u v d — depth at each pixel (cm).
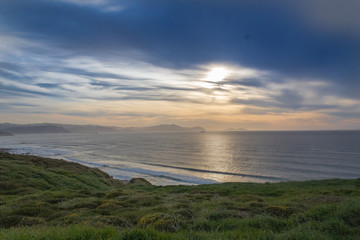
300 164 7650
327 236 651
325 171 6462
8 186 2494
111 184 3966
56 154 11681
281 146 14388
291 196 1947
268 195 2175
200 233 709
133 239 596
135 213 1219
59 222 1048
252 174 6300
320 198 1484
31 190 2428
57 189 2700
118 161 9144
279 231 792
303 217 911
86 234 640
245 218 980
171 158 9944
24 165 3634
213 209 1202
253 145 15762
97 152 12638
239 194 2255
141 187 3234
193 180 5744
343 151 11100
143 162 8819
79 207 1421
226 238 656
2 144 19475
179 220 919
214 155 10750
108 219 1034
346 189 2091
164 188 3002
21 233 679
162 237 611
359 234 676
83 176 3712
